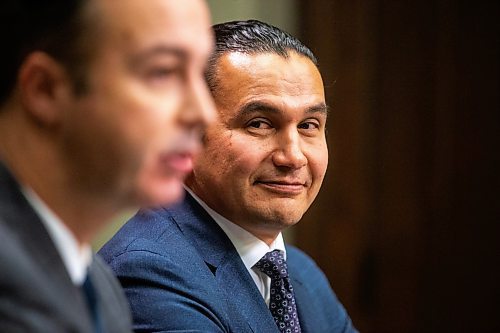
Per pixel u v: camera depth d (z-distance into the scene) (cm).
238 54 273
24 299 140
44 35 146
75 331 146
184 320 255
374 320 577
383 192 568
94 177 150
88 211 156
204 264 274
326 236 567
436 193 572
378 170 566
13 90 149
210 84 273
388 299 577
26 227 148
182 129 153
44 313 142
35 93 147
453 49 563
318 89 279
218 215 284
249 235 285
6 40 147
